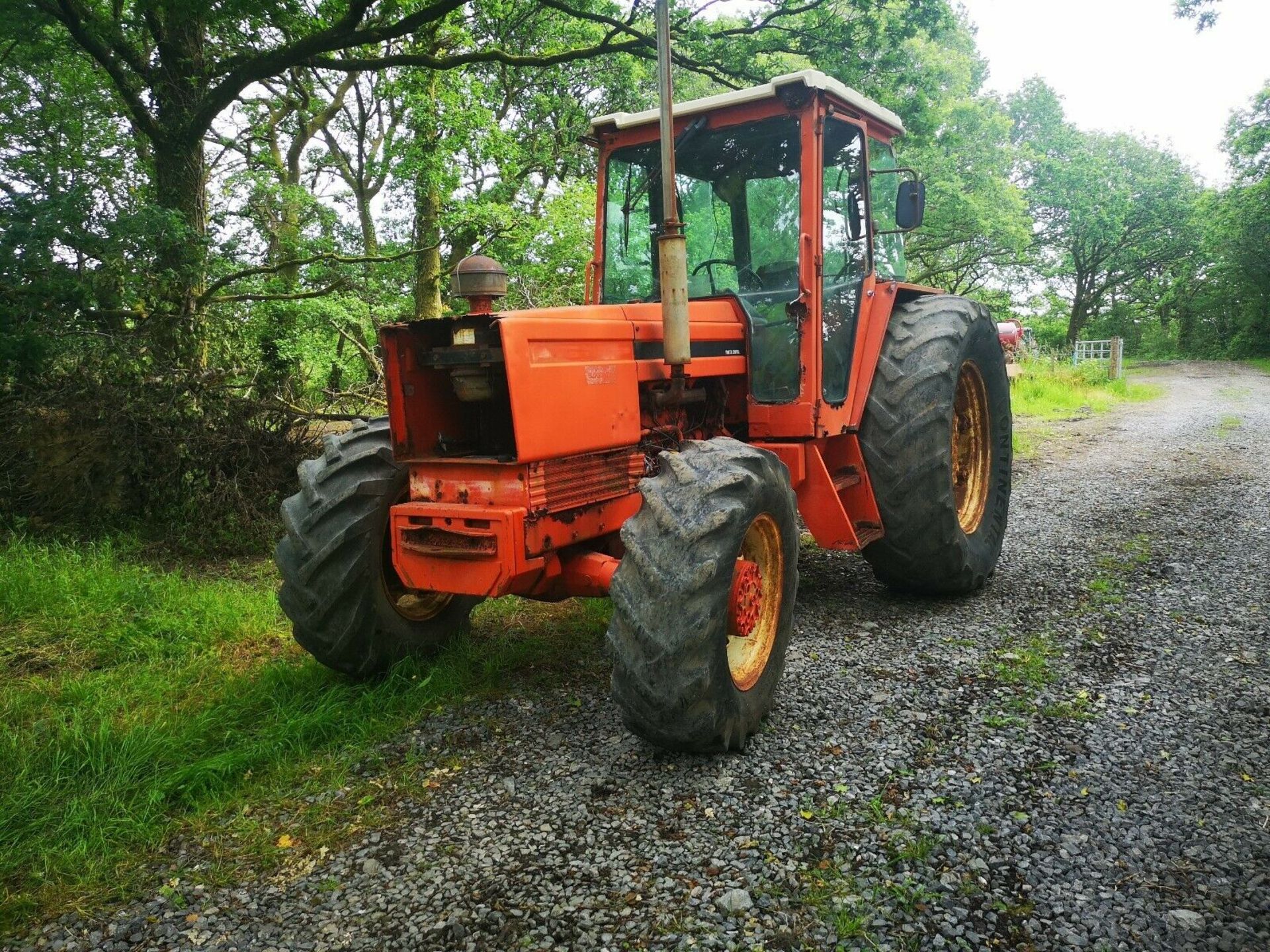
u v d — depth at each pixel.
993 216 22.83
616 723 3.12
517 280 12.93
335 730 3.12
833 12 10.26
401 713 3.24
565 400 2.91
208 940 2.08
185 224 6.66
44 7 7.14
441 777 2.80
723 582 2.67
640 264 4.29
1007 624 4.06
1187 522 5.94
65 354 5.95
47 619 4.24
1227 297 37.56
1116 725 2.98
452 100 11.88
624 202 4.32
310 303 10.52
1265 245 33.97
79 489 5.73
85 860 2.40
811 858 2.30
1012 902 2.11
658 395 3.45
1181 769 2.68
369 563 3.32
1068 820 2.43
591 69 15.42
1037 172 32.66
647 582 2.63
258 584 4.99
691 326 3.63
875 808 2.50
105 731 2.95
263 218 12.36
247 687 3.45
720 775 2.74
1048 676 3.42
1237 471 7.96
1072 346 32.66
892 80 10.94
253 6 7.24
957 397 4.75
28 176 6.20
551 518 2.93
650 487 2.81
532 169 14.88
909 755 2.83
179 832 2.55
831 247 4.07
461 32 11.20
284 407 6.33
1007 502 5.01
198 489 5.89
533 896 2.19
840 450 4.31
